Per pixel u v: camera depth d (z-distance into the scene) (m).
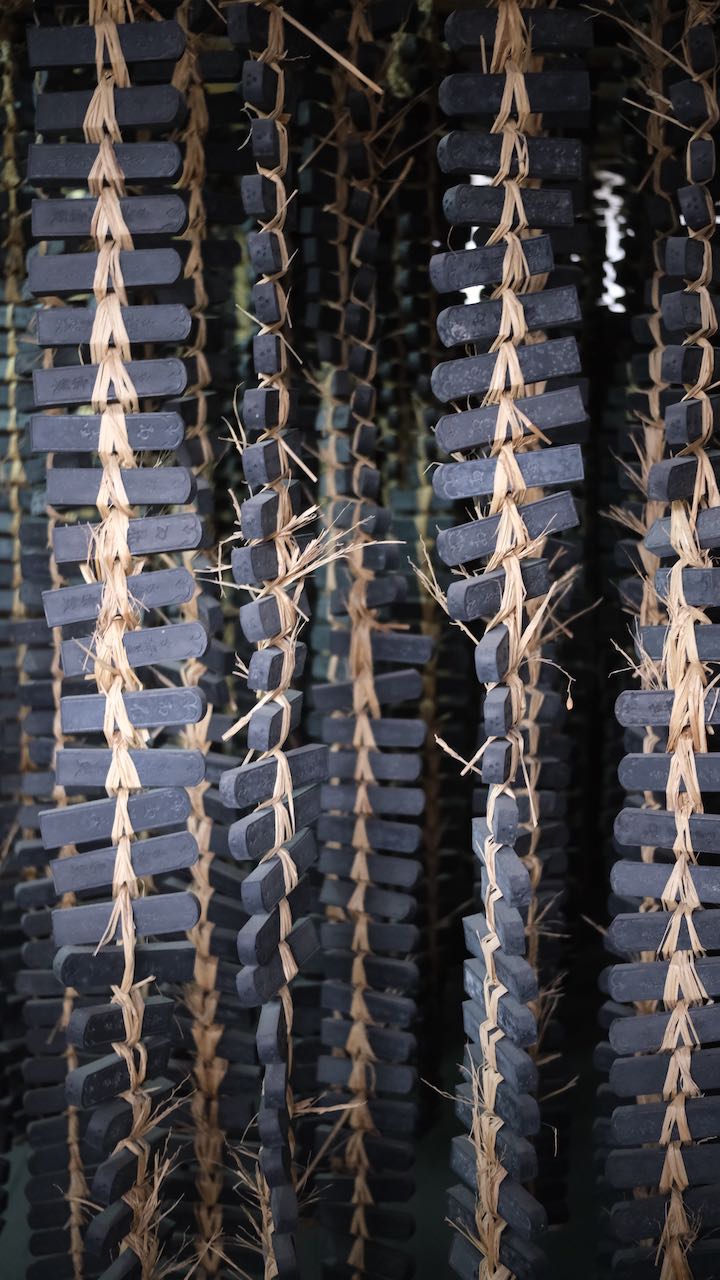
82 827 0.59
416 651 0.73
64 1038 0.78
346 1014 0.76
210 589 0.75
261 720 0.57
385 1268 0.73
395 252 0.86
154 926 0.60
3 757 0.87
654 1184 0.61
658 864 0.59
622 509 0.75
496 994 0.60
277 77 0.58
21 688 0.77
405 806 0.73
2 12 0.77
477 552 0.57
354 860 0.74
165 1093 0.73
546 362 0.56
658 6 0.68
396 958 0.86
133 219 0.57
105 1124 0.61
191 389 0.72
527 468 0.57
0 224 0.81
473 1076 0.64
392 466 0.91
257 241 0.59
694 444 0.57
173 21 0.57
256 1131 0.75
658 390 0.71
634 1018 0.60
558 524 0.58
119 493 0.58
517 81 0.56
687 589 0.58
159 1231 0.69
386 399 0.89
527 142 0.56
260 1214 0.74
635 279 0.81
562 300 0.57
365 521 0.66
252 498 0.58
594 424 1.00
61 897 0.79
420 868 0.74
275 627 0.59
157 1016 0.62
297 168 0.76
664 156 0.70
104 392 0.58
